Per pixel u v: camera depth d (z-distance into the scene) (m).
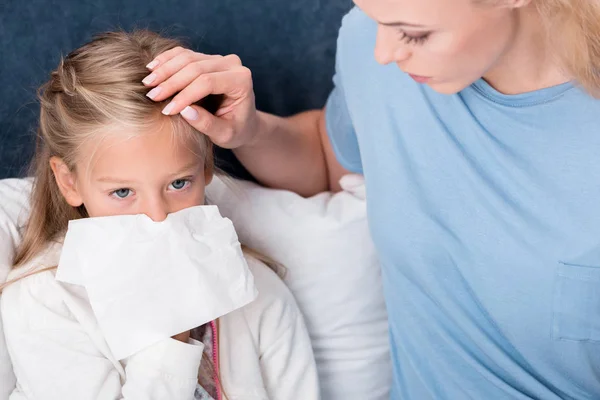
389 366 1.26
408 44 0.76
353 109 1.03
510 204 0.89
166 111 0.91
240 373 1.08
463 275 0.95
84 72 0.98
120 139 0.93
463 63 0.76
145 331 0.94
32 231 1.10
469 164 0.91
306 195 1.27
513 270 0.90
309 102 1.34
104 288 0.94
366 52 1.00
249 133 1.03
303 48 1.30
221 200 1.20
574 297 0.88
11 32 1.22
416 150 0.95
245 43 1.28
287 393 1.12
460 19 0.72
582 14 0.76
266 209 1.19
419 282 0.99
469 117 0.89
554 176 0.86
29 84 1.25
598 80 0.81
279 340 1.12
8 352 1.06
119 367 1.02
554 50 0.80
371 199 1.01
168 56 0.95
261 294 1.12
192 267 0.95
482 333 0.97
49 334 1.02
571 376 0.95
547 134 0.85
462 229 0.93
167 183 0.96
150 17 1.25
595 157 0.84
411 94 0.94
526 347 0.94
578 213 0.85
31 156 1.28
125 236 0.94
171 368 0.95
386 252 1.01
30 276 1.06
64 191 1.04
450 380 1.02
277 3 1.27
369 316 1.23
